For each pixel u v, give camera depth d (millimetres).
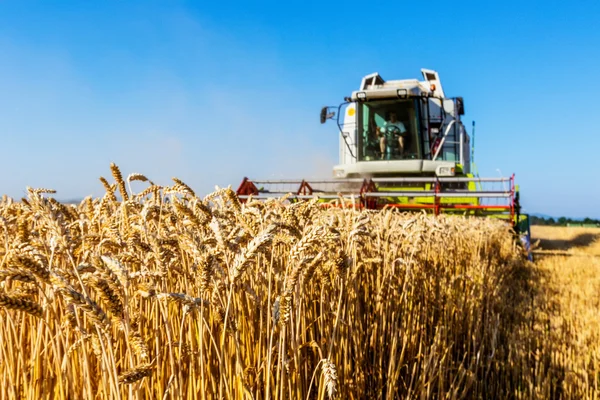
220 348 2135
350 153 15750
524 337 5848
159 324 2311
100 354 1893
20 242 2070
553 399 4703
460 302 5730
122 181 2766
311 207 3125
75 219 3023
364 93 15023
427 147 15227
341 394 2975
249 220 2463
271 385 2393
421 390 3766
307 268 2172
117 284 1675
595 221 49688
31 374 2084
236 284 2176
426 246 5422
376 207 13406
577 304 8078
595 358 5273
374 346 3678
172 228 2752
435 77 17141
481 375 4824
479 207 12867
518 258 12352
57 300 2277
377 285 3857
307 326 2941
